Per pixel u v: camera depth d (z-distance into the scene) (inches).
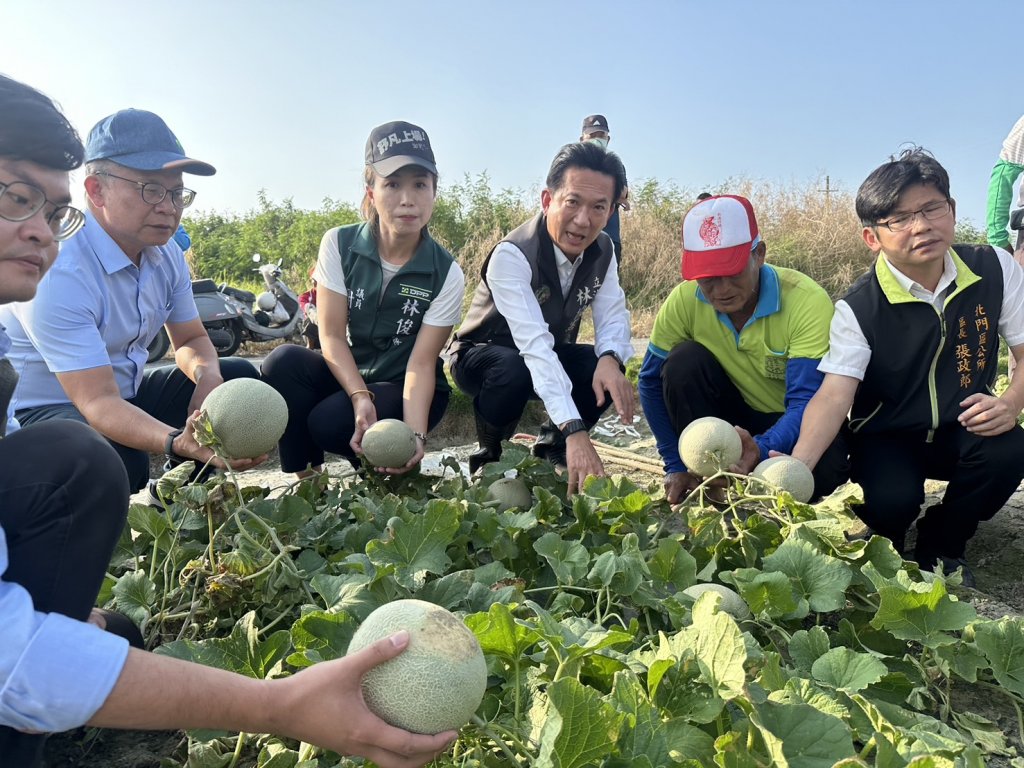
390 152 132.5
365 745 53.1
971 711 90.7
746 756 59.4
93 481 61.8
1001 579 125.0
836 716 65.1
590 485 123.9
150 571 98.1
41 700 47.1
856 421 130.3
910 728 71.3
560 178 136.3
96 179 110.6
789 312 129.0
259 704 50.8
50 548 60.2
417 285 140.4
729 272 120.5
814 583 96.3
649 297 522.3
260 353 431.2
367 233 141.2
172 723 49.8
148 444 107.3
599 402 144.4
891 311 120.3
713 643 66.6
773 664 71.4
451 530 97.2
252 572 90.5
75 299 109.4
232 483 98.0
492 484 134.6
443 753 66.0
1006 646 89.0
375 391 144.0
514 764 61.3
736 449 114.8
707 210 122.0
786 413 127.8
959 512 123.1
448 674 54.7
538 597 110.4
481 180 674.2
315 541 109.0
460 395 230.4
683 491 129.0
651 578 102.3
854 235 544.4
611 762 58.9
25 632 47.7
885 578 96.5
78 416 118.6
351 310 142.6
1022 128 203.3
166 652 74.7
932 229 112.5
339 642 72.7
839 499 108.5
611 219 217.2
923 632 88.6
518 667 68.3
